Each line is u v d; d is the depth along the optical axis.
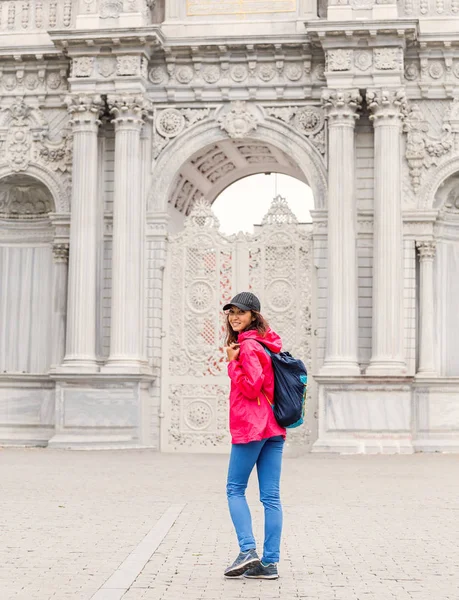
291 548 15.66
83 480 26.28
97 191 41.38
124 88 40.84
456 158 40.53
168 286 41.78
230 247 41.66
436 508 20.83
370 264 40.31
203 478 27.39
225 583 12.87
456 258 41.97
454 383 39.47
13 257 44.25
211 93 41.59
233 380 13.57
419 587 12.62
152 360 41.25
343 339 39.16
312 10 41.25
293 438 40.47
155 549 15.31
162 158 41.66
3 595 11.92
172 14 42.00
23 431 41.25
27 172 42.59
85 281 40.44
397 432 38.31
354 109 39.97
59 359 42.44
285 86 41.28
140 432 40.09
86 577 13.09
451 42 40.25
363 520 18.92
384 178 39.56
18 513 19.36
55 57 42.25
